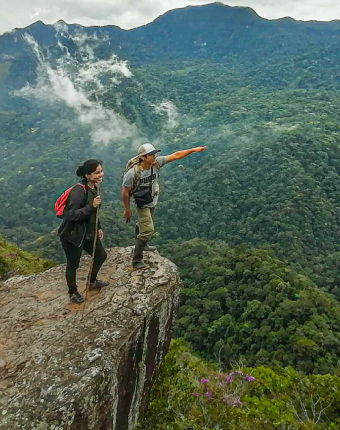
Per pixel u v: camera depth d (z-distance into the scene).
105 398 3.45
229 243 57.84
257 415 5.08
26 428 2.86
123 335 3.89
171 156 4.65
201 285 31.47
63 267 5.59
